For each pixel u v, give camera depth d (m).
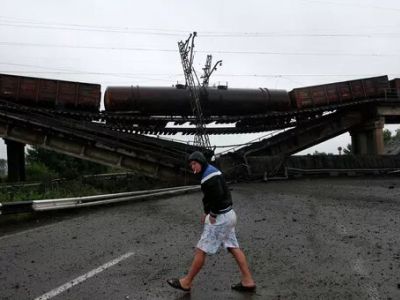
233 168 26.12
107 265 6.41
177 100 31.92
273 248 7.41
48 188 17.70
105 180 26.73
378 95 39.66
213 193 5.02
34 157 45.59
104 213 12.64
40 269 6.28
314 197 15.59
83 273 6.02
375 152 40.34
